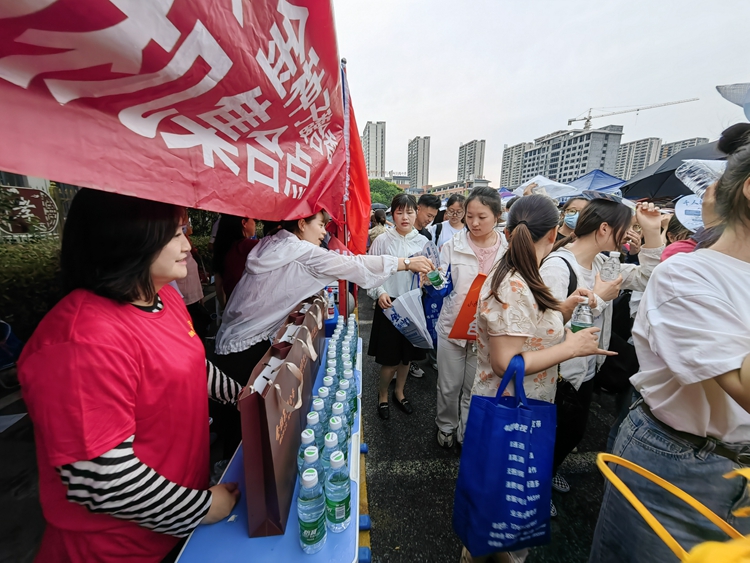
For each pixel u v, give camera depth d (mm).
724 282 833
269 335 1618
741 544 504
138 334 755
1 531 1714
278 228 1701
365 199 3020
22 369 645
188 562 812
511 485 1107
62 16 369
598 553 1149
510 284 1227
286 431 904
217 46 582
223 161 759
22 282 2814
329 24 1002
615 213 1695
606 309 1843
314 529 815
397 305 2316
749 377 720
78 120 452
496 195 2141
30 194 2992
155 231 755
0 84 377
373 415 2770
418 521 1820
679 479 965
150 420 792
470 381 2191
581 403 1752
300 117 1099
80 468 634
